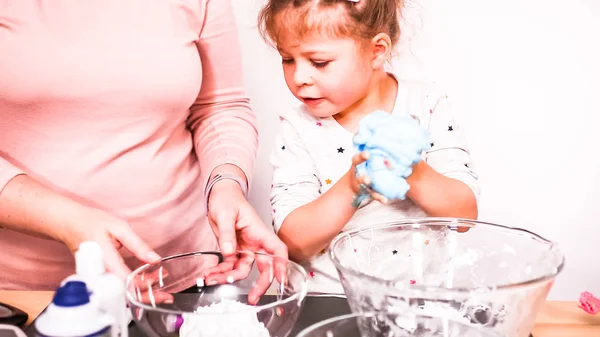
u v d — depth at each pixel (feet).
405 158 3.04
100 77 3.83
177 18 4.05
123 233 3.03
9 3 3.72
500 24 6.25
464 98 6.44
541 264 2.71
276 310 2.52
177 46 4.01
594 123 6.44
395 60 6.25
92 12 3.85
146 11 3.97
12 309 2.99
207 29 4.24
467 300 2.34
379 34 3.96
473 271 3.04
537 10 6.24
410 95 4.38
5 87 3.72
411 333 2.38
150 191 4.18
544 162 6.57
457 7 6.21
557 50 6.32
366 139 3.14
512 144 6.55
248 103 4.61
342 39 3.77
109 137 4.00
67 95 3.80
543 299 2.44
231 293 3.01
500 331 2.42
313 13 3.70
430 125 4.32
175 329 2.42
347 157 4.31
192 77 4.08
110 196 4.07
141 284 2.75
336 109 4.03
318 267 4.17
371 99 4.29
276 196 4.27
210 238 4.69
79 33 3.81
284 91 6.26
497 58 6.34
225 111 4.42
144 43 3.93
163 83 3.97
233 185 3.71
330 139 4.33
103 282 2.39
